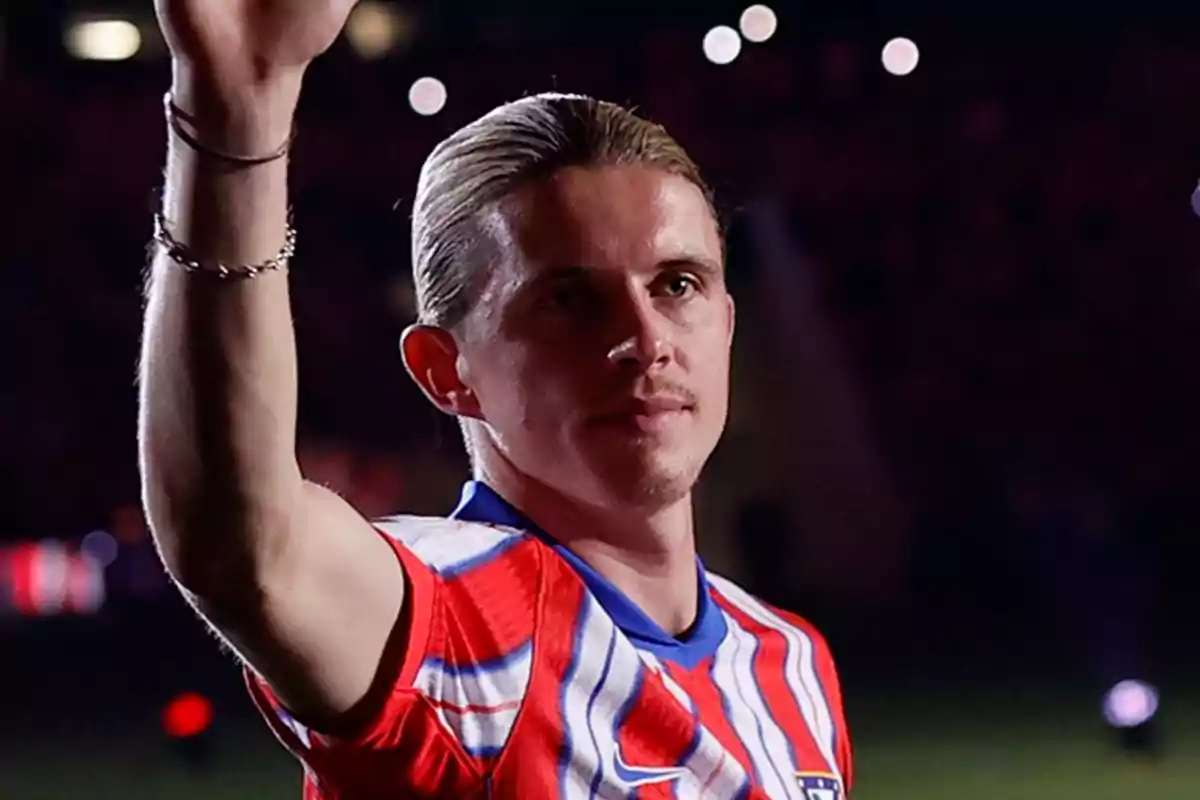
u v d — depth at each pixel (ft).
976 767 56.13
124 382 105.60
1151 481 106.42
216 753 59.21
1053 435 106.73
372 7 111.55
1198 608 97.96
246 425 8.79
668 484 11.11
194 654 83.51
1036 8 112.78
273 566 9.12
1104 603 96.94
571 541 11.60
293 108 8.78
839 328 106.22
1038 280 109.19
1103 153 111.55
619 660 11.03
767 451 101.35
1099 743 59.67
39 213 108.58
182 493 8.82
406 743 9.98
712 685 12.00
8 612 91.20
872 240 108.78
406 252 107.76
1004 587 102.17
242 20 8.49
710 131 111.24
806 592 99.76
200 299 8.67
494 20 113.19
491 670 10.48
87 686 75.10
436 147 11.88
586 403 11.03
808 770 12.23
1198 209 110.52
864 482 101.91
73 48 109.91
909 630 90.94
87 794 53.88
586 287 11.10
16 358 105.50
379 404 103.96
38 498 101.81
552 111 11.50
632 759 10.94
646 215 11.16
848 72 112.78
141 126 110.22
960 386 106.83
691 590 12.17
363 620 9.73
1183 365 108.17
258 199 8.68
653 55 113.19
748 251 106.52
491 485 11.88
